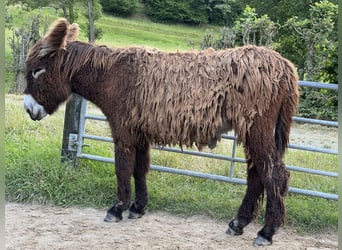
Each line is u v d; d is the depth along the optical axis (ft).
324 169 21.95
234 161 18.56
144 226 16.74
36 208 17.93
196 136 15.43
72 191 18.62
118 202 16.90
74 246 14.94
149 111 15.75
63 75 16.96
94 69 16.74
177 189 19.19
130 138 16.40
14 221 16.65
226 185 19.89
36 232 15.88
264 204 18.01
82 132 20.45
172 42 82.43
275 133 15.29
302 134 34.37
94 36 73.67
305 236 16.34
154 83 15.71
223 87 14.93
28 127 26.55
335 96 41.09
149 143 16.92
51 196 18.40
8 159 20.56
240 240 15.81
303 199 18.72
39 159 20.53
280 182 15.05
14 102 33.88
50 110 17.33
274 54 15.21
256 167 15.28
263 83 14.71
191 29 101.40
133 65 16.17
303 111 40.45
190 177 20.38
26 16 77.82
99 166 20.62
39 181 19.03
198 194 18.66
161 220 17.30
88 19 73.56
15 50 47.83
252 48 15.31
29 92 17.08
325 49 45.06
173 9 104.42
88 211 17.87
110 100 16.46
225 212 17.60
